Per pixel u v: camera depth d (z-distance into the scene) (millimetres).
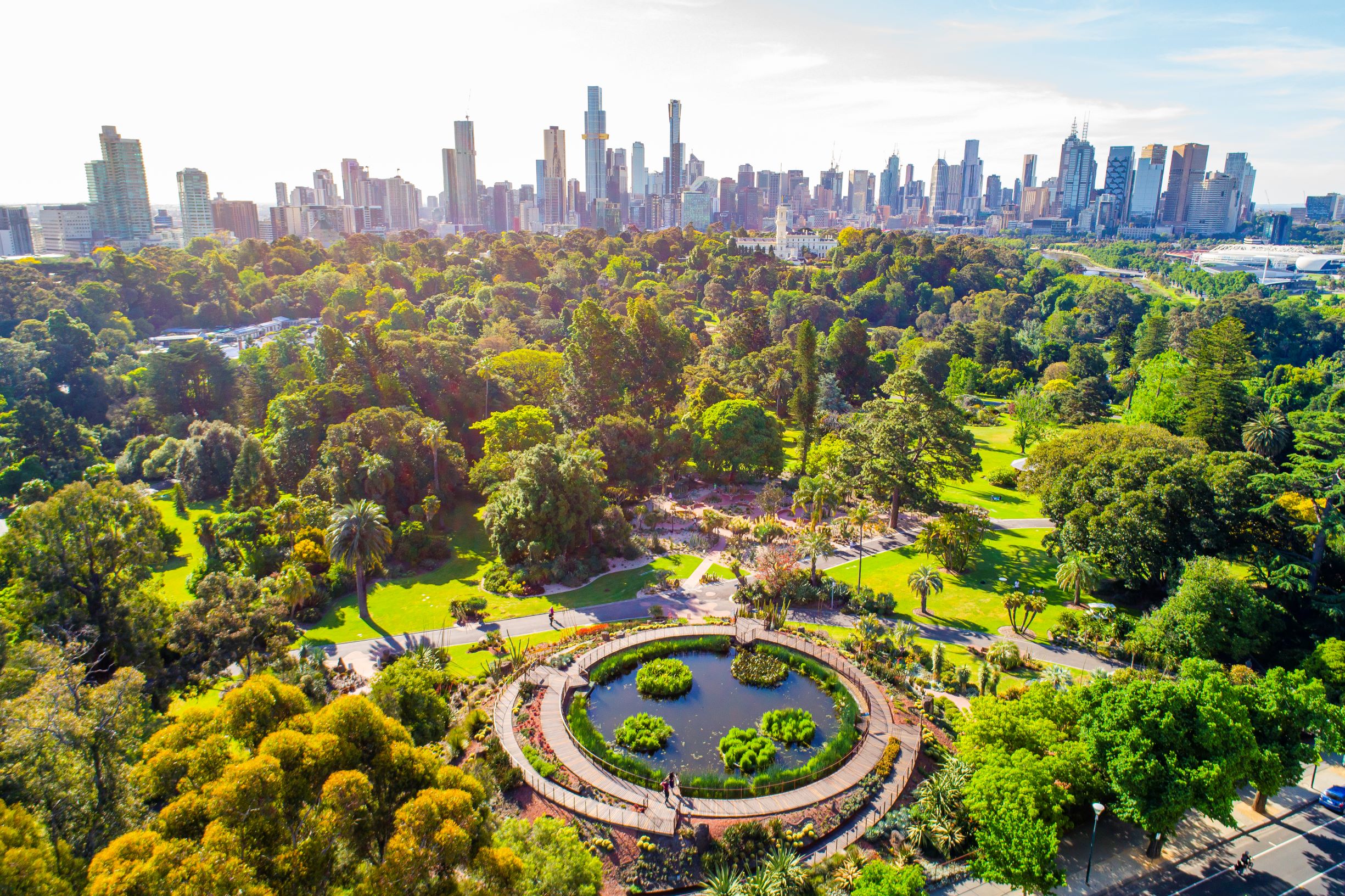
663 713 60344
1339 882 46312
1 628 51219
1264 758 48656
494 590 84812
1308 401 151875
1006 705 52000
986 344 194500
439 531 100000
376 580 88312
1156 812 45594
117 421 145250
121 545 62219
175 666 60656
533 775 51781
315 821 33062
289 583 75562
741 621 74812
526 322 192000
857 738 55938
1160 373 137625
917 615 78938
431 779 38406
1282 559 75000
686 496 115438
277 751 34875
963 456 103875
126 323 186250
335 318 192000
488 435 115625
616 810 48750
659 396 140500
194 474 112188
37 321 163625
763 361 164000
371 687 59656
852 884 43625
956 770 50469
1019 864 42094
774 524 99188
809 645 68875
